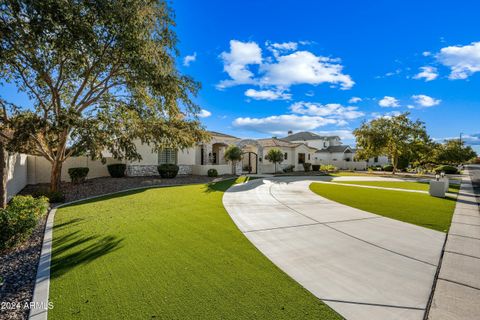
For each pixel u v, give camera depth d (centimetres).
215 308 275
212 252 440
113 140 971
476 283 336
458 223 656
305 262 402
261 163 2697
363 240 513
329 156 4334
